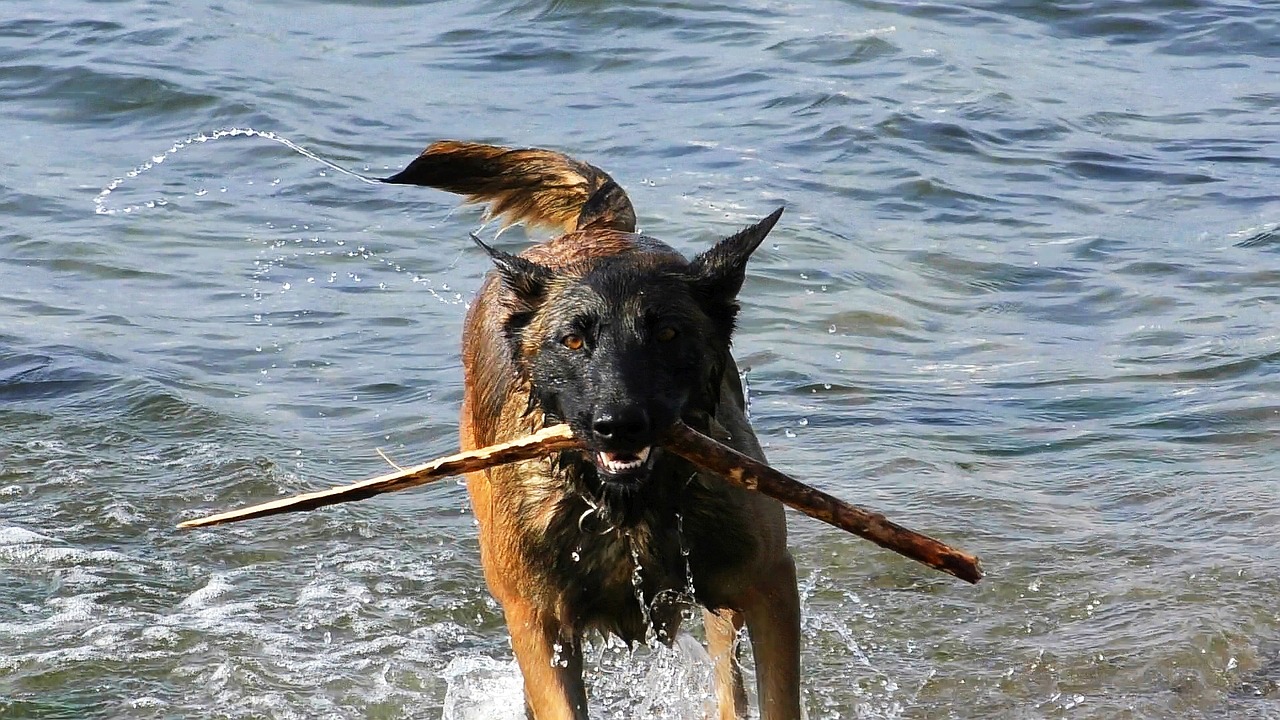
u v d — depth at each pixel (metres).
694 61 25.05
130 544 10.84
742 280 7.60
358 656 9.38
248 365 14.52
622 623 8.08
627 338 7.21
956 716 8.72
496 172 10.30
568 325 7.34
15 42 25.33
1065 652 9.34
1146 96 24.12
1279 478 11.87
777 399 13.68
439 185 10.38
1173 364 14.41
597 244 8.66
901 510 11.37
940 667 9.27
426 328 15.38
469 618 9.92
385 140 21.28
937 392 13.91
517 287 7.64
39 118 22.12
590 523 7.62
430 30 27.06
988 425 13.16
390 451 12.66
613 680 9.44
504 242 17.66
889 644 9.57
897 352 14.88
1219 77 25.23
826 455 12.47
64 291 16.30
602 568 7.73
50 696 8.73
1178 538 10.88
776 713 7.91
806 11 27.89
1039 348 15.01
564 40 26.23
